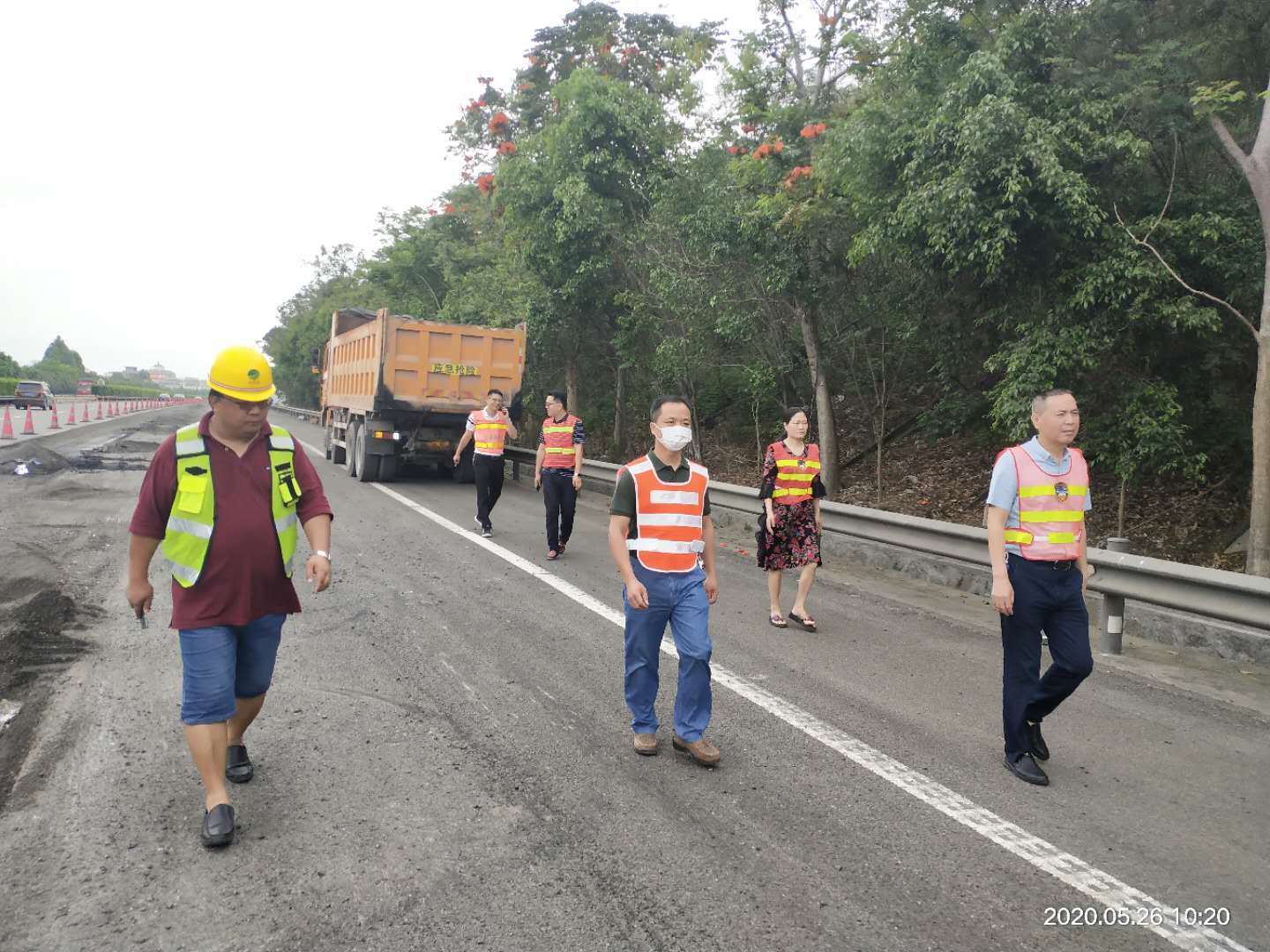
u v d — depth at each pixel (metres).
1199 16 8.94
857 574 8.98
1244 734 4.76
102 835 3.42
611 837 3.47
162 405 70.50
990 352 11.43
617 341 16.70
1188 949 2.85
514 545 9.97
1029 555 4.13
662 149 16.14
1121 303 8.73
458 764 4.12
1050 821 3.72
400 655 5.75
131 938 2.78
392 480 15.79
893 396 16.81
